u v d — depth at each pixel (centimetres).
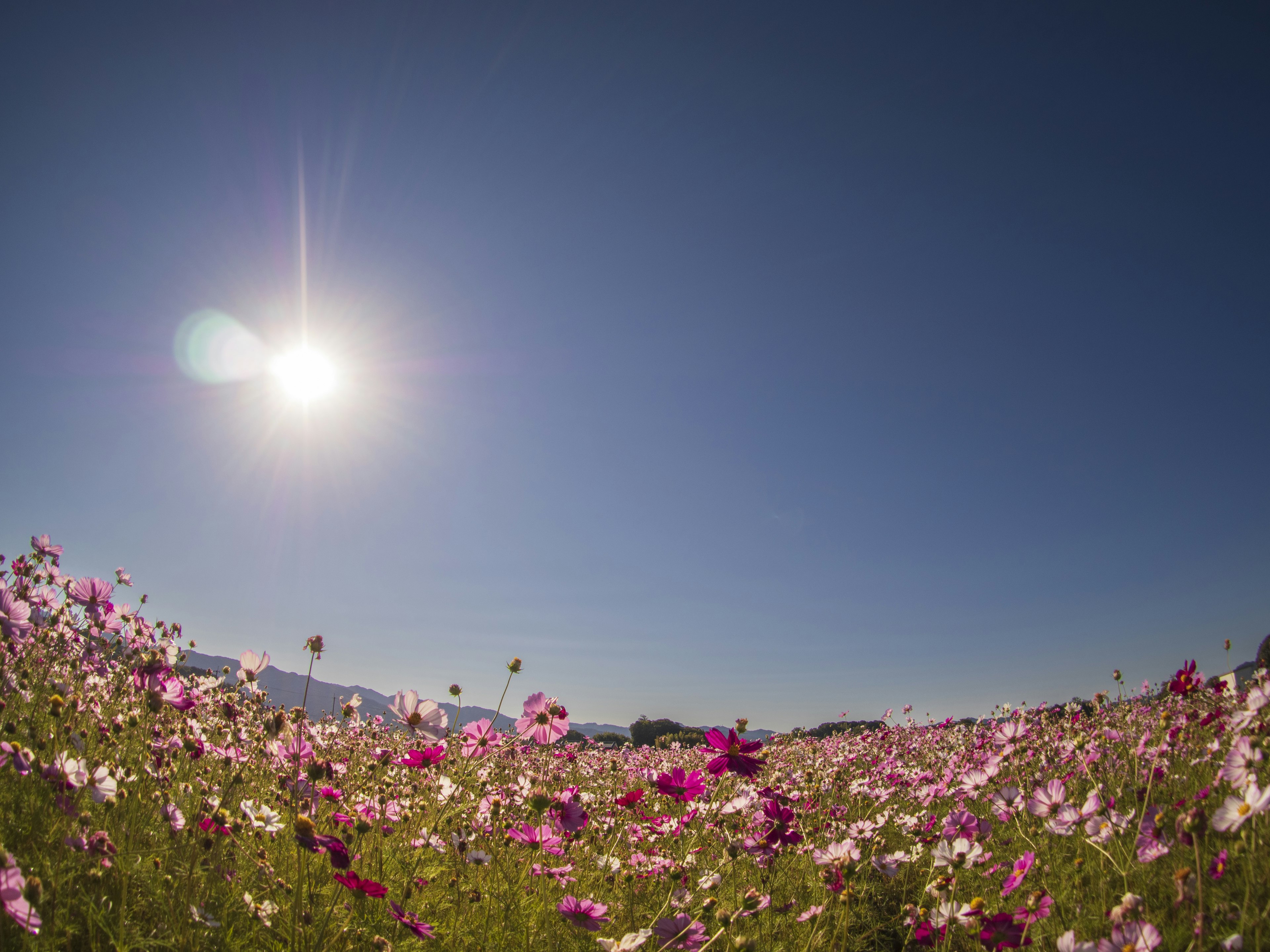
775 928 300
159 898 206
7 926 154
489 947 241
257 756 357
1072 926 248
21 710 309
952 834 315
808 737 1118
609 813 468
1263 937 196
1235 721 280
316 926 217
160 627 482
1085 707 710
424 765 359
